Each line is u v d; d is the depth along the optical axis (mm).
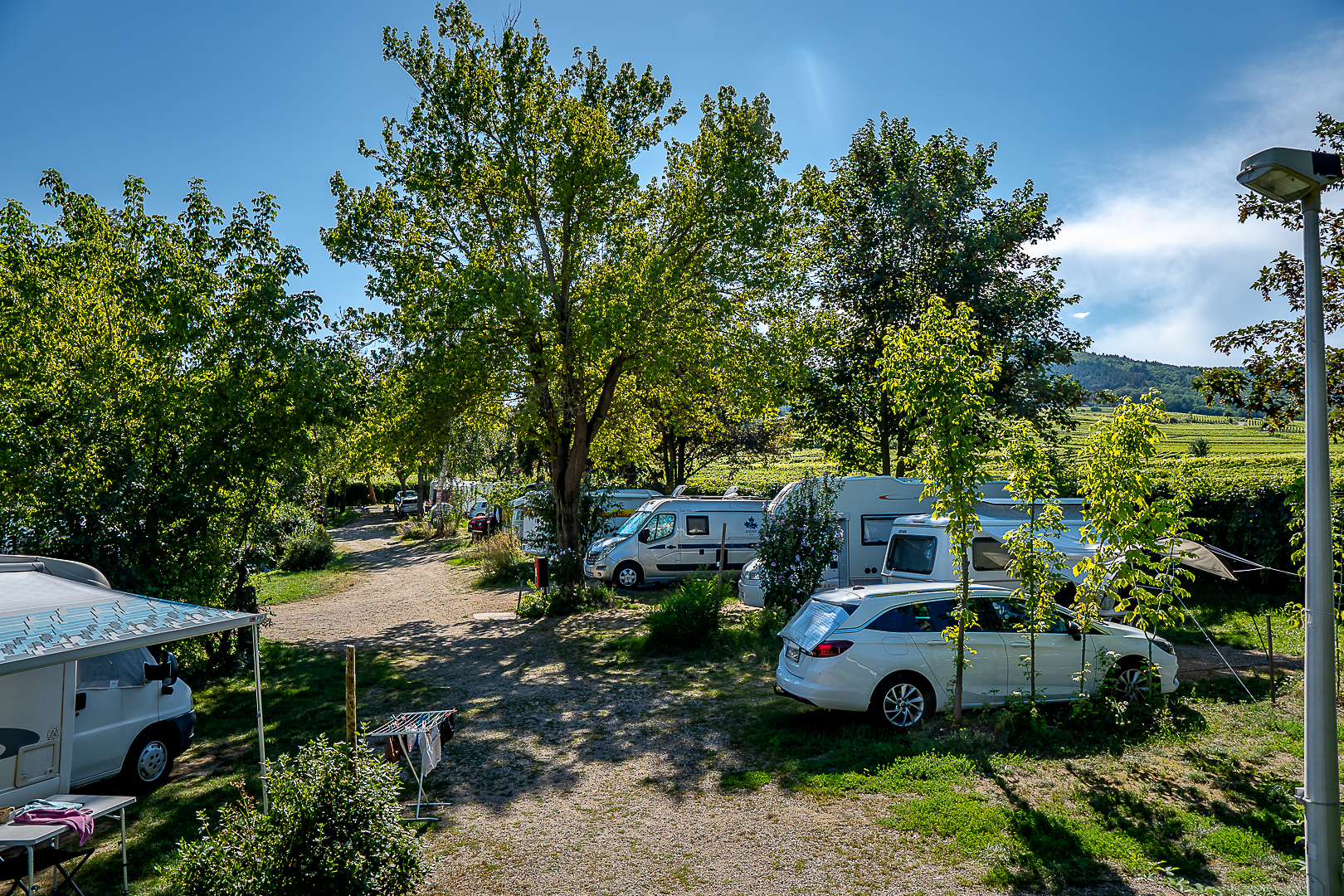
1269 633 9031
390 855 4828
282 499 13367
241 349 12086
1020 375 22141
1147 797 6316
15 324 11758
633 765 7875
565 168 17703
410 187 18828
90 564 10461
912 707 8359
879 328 22047
